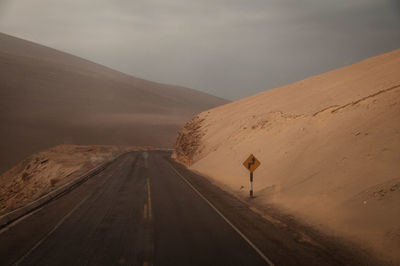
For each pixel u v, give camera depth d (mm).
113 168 31672
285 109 27688
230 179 21078
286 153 18781
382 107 15172
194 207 13062
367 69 27984
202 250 7703
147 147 88562
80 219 11109
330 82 30078
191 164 36812
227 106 52344
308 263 6934
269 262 6941
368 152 12445
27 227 10102
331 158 14234
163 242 8328
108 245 8117
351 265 6891
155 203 13945
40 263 6910
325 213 10633
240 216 11453
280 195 14133
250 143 25594
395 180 9914
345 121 16797
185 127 53031
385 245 7695
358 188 10875
